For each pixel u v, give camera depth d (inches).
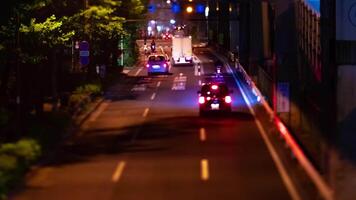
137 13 3198.8
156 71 3253.0
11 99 1706.4
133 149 1266.0
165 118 1764.3
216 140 1366.9
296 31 2197.3
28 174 1003.9
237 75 3004.4
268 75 2203.5
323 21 1961.1
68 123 1498.5
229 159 1138.7
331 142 1044.5
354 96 1835.6
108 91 2529.5
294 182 921.5
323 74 1939.0
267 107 1641.2
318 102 1846.7
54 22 1678.2
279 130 1341.0
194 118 1749.5
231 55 3779.5
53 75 1855.3
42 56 1664.6
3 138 1178.6
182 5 5113.2
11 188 876.6
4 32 1485.0
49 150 1227.9
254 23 3034.0
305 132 1514.5
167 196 848.3
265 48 2876.5
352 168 972.6
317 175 761.6
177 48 3737.7
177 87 2637.8
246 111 1870.1
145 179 968.9
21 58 1552.7
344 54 1875.0
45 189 899.4
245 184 920.3
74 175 1004.6
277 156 1158.3
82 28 2126.0
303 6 2203.5
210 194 856.3
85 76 2378.2
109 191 883.4
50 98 1939.0
